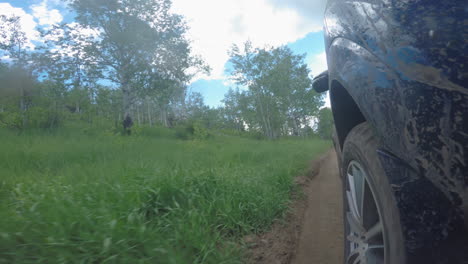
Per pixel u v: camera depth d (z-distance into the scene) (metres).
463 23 1.11
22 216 2.30
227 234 2.96
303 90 42.62
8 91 11.85
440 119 1.08
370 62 1.35
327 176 6.57
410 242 1.10
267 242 2.85
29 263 1.82
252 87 38.41
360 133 1.60
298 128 48.56
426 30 1.17
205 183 3.98
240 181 4.29
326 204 4.17
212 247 2.42
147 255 2.09
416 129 1.13
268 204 3.58
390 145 1.23
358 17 1.52
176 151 9.03
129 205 2.91
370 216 1.55
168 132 31.03
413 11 1.24
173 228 2.67
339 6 1.79
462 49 1.09
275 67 37.69
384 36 1.31
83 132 18.28
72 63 24.30
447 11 1.15
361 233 1.62
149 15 26.16
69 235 2.16
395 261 1.17
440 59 1.12
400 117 1.18
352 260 1.73
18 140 10.43
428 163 1.10
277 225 3.28
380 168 1.29
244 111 46.38
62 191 3.33
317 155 11.24
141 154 7.39
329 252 2.70
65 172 4.88
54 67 22.25
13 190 3.42
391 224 1.20
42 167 5.69
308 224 3.45
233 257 2.38
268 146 12.97
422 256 1.09
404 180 1.15
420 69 1.16
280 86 38.50
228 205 3.29
